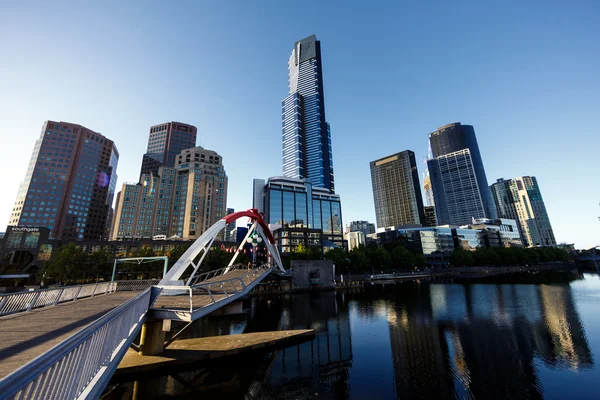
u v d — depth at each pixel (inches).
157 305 731.4
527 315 1524.4
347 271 4156.0
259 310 1893.5
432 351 1006.4
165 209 5846.5
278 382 769.6
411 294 2541.8
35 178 5969.5
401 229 6742.1
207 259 3056.1
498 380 769.6
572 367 836.6
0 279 3314.5
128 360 802.2
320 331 1305.4
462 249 5600.4
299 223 5895.7
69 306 689.0
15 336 375.2
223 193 5925.2
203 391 709.3
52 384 162.6
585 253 6771.7
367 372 836.0
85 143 6653.5
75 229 6181.1
